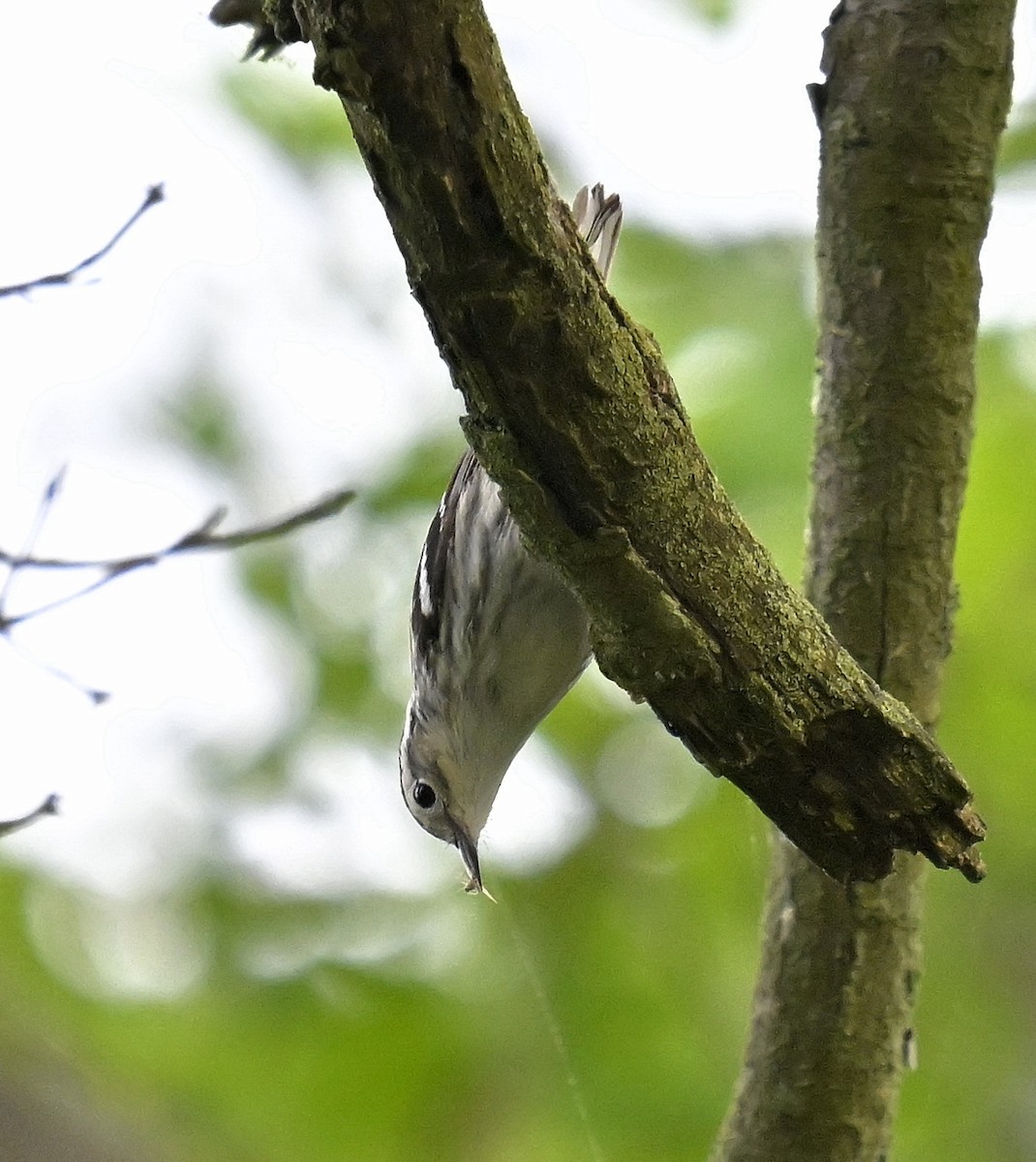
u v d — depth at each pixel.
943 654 6.58
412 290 4.26
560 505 4.59
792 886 6.65
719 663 4.82
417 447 11.39
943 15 6.43
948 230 6.44
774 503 9.90
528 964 10.62
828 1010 6.49
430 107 3.82
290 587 11.25
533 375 4.30
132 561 6.45
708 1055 10.09
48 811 6.40
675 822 10.87
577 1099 10.10
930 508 6.50
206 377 11.66
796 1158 6.48
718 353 10.62
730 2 10.99
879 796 5.06
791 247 10.99
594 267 4.26
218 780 11.09
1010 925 10.82
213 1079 10.26
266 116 11.67
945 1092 10.55
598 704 11.08
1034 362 10.51
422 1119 10.23
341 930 10.82
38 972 10.43
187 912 10.83
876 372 6.50
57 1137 9.09
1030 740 10.12
